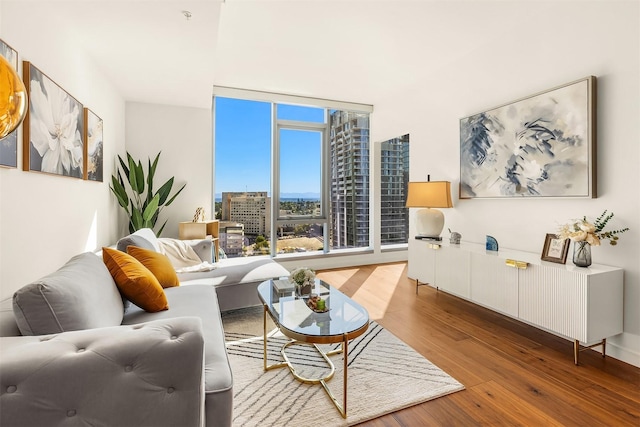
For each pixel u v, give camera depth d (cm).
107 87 335
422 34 314
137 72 322
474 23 295
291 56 359
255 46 336
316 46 336
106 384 97
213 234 421
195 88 369
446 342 253
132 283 185
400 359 225
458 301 351
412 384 194
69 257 241
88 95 280
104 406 97
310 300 202
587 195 239
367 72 403
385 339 258
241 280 293
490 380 200
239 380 199
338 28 302
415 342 253
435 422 163
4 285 162
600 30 236
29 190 184
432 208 369
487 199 329
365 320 182
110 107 347
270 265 332
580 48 248
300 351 238
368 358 227
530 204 288
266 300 216
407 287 404
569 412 170
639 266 218
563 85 254
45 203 203
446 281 328
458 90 365
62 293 122
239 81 432
